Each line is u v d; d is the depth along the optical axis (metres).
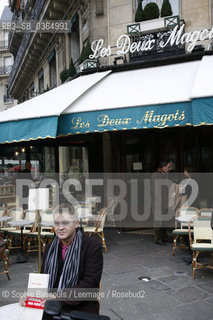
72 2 10.98
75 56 11.99
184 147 8.36
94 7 9.41
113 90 6.66
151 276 4.80
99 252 2.44
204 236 5.01
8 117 6.44
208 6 7.82
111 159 9.23
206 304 3.80
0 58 37.06
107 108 5.94
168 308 3.72
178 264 5.36
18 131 6.27
